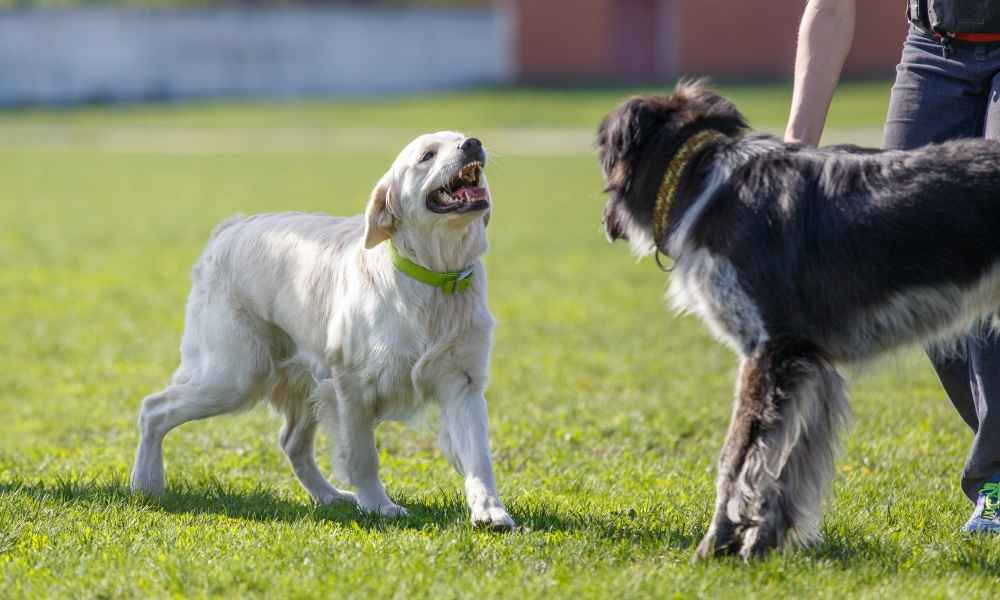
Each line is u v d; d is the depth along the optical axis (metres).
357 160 53.50
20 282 25.45
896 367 8.72
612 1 87.56
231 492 10.91
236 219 11.16
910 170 8.20
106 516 9.77
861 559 8.54
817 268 8.23
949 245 8.06
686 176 8.78
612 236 9.47
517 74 88.12
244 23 83.62
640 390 15.88
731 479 8.34
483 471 9.46
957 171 8.12
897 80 9.77
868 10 82.50
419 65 86.62
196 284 10.99
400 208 9.40
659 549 8.79
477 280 9.69
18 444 13.52
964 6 9.19
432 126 68.25
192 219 35.91
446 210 9.23
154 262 28.25
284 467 12.41
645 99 9.19
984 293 8.20
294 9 84.00
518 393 15.80
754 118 61.69
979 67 9.28
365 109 75.88
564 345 18.97
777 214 8.30
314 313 10.12
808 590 7.86
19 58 80.88
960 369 9.88
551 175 47.94
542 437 13.42
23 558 8.62
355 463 10.08
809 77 9.69
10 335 20.19
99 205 39.59
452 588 7.82
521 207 38.44
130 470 12.00
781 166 8.48
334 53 85.12
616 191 9.20
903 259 8.11
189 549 8.78
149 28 82.44
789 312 8.30
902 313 8.28
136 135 67.81
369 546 8.80
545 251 29.50
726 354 18.11
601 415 14.43
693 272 8.62
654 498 10.59
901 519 9.75
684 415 14.30
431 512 10.15
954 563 8.50
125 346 19.45
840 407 8.30
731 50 86.69
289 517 10.02
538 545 8.81
